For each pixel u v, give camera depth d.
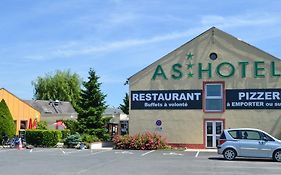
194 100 32.03
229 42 32.00
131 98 33.06
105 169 16.86
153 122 32.50
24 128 46.22
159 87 32.69
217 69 31.95
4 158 22.42
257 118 31.00
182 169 17.03
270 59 31.28
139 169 16.91
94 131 40.81
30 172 15.77
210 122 31.67
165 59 32.84
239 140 21.53
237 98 31.44
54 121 56.19
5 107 37.03
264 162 20.67
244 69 31.56
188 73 32.34
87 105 41.91
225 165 18.83
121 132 47.97
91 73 42.69
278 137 30.58
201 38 32.44
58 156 23.92
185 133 31.92
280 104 30.81
